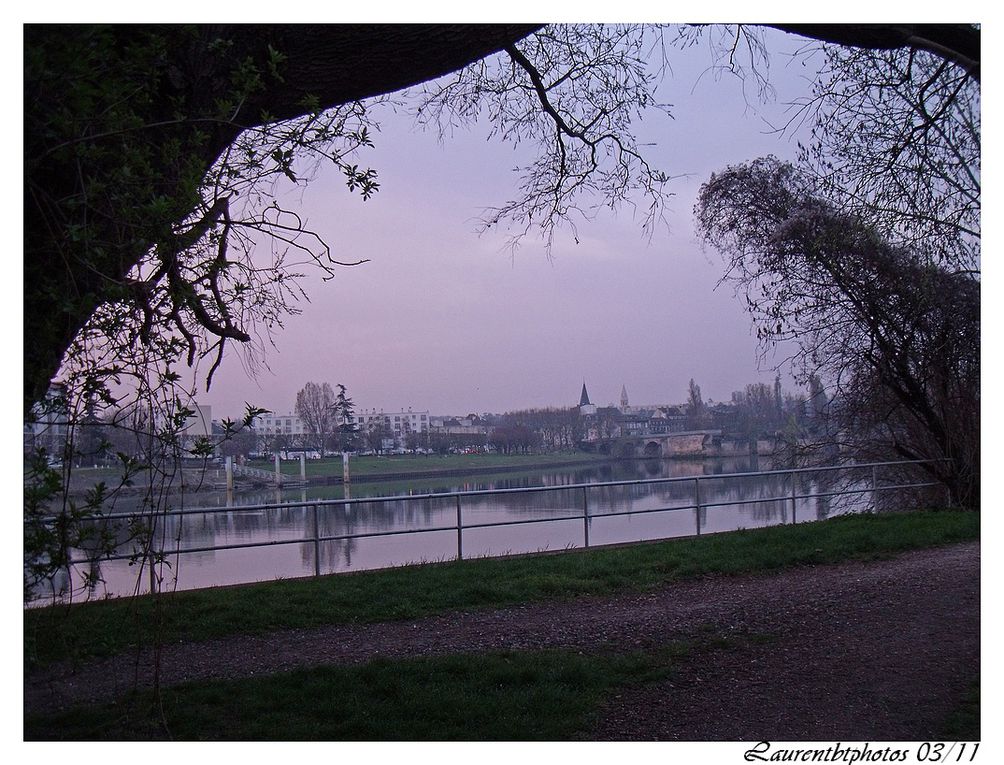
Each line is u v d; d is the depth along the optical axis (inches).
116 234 153.9
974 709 214.4
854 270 569.3
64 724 202.1
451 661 253.3
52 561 150.7
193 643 295.9
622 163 412.2
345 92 222.5
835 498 684.1
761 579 389.4
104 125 157.2
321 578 400.8
